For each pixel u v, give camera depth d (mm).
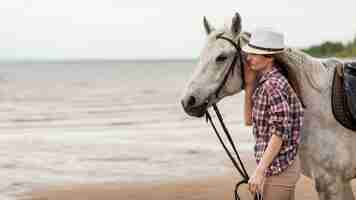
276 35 4711
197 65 5113
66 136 16797
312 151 5105
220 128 18031
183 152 13461
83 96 37188
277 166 4684
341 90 5051
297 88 5109
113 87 50188
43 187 10039
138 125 19422
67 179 10727
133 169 11570
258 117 4684
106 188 9898
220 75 4945
